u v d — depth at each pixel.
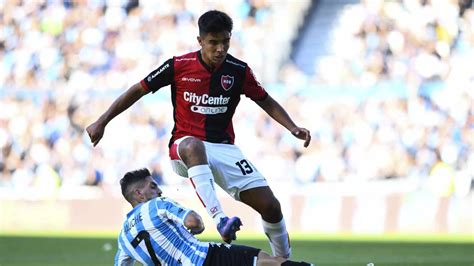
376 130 66.94
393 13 73.12
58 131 70.25
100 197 65.25
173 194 64.06
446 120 67.06
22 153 70.38
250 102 68.31
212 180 22.22
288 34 74.00
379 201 61.41
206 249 20.88
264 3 75.31
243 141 67.62
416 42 71.12
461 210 60.88
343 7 75.81
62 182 68.94
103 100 70.88
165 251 21.09
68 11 75.81
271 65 72.25
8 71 74.31
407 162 66.12
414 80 69.00
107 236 55.91
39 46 74.69
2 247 47.59
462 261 39.50
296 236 56.53
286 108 68.06
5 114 71.06
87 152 69.12
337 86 68.12
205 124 23.33
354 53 72.44
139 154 68.38
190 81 23.02
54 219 65.00
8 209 65.88
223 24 21.97
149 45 74.12
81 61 73.81
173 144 23.27
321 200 62.19
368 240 52.78
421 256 42.00
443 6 72.44
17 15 76.12
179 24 74.75
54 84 73.12
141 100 68.94
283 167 66.81
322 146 66.81
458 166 65.88
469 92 68.31
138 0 76.00
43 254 43.59
